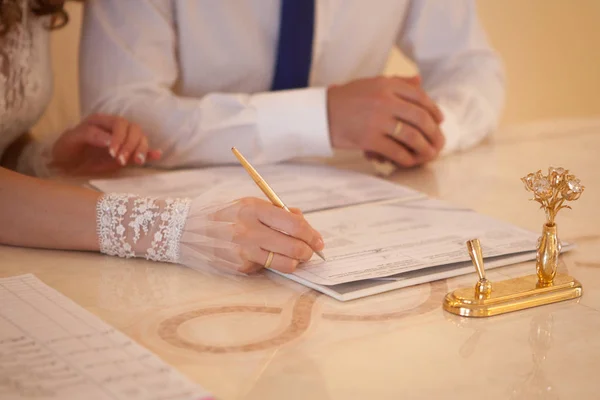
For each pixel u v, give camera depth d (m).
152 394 0.60
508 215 1.17
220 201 0.98
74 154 1.43
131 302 0.83
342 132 1.47
